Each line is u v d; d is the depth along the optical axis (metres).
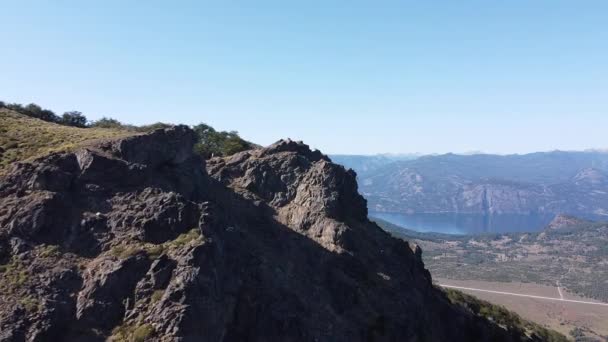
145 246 50.00
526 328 149.88
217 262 50.22
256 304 53.72
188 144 70.31
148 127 92.44
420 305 77.69
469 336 97.88
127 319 44.31
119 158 60.00
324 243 75.50
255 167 88.88
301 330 54.66
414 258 92.62
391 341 65.69
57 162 55.91
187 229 52.88
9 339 40.03
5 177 53.94
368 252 78.62
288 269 64.56
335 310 63.94
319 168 87.56
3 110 85.19
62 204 52.00
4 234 48.38
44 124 79.94
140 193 56.25
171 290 45.28
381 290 71.88
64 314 43.62
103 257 48.25
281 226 76.56
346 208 86.75
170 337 42.34
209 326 45.22
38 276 45.50
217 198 72.75
